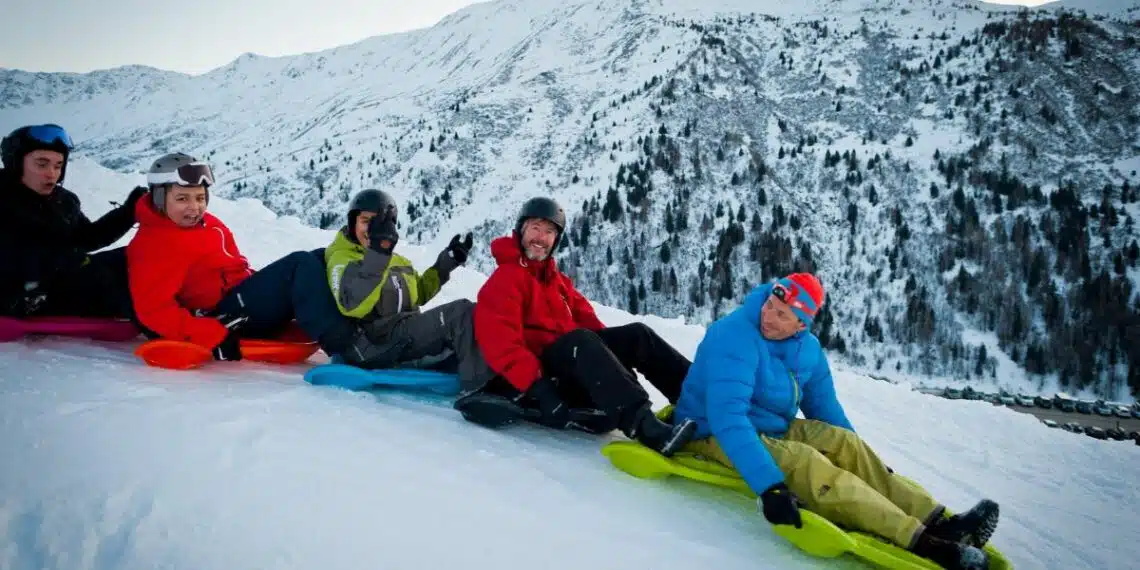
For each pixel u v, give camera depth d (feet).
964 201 410.31
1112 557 12.39
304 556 8.98
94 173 33.01
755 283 381.40
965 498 14.49
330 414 12.72
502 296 13.03
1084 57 563.07
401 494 10.36
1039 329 331.16
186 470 10.32
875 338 338.75
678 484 11.91
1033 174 453.99
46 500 9.75
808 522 9.86
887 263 383.86
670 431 11.55
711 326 12.14
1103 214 398.62
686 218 424.46
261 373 14.80
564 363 12.84
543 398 12.53
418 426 12.87
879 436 17.95
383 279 14.06
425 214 490.08
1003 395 219.82
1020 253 372.17
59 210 15.42
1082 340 317.01
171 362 14.23
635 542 10.05
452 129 593.42
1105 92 524.52
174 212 14.47
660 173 467.93
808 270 384.47
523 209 13.61
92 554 9.04
